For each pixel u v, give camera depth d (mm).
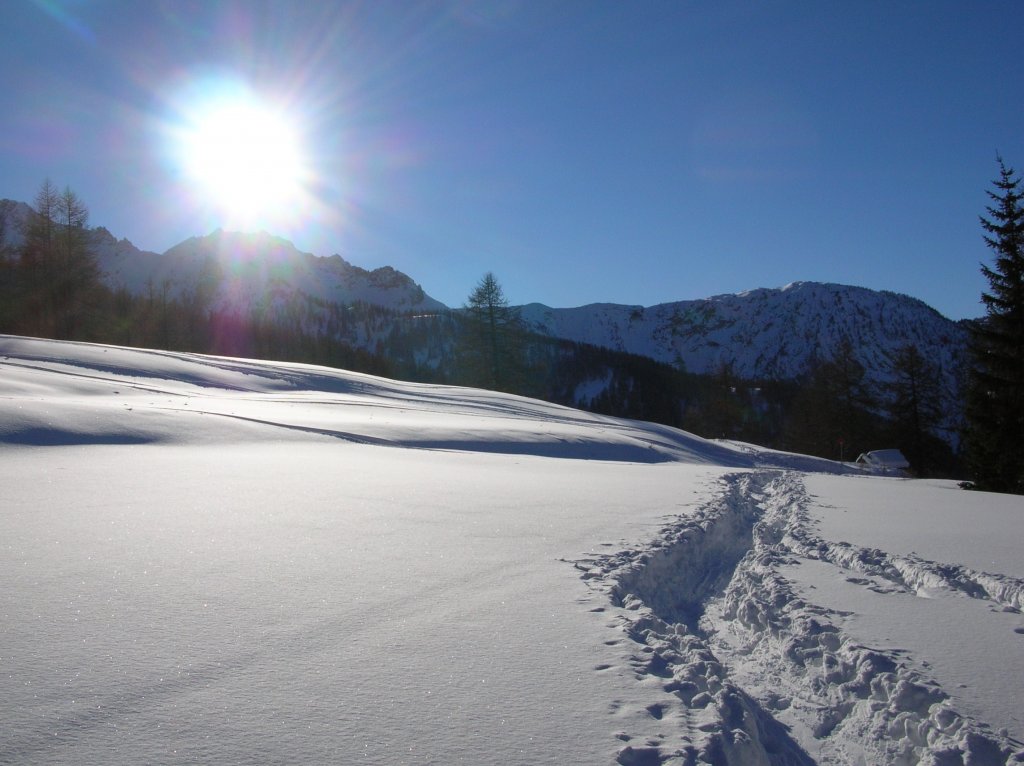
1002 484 24297
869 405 52594
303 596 4488
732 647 4773
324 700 3062
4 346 26062
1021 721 3469
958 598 5543
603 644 3902
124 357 27531
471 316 51719
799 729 3604
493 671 3479
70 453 10742
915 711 3646
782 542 8023
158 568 4918
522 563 5645
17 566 4781
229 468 10320
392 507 7875
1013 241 24469
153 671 3250
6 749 2516
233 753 2580
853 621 4977
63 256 43438
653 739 2857
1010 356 24125
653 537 6988
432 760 2611
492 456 16594
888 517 9867
